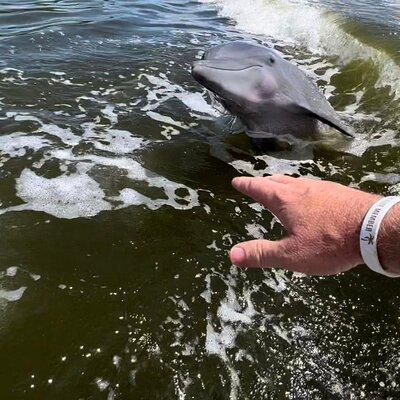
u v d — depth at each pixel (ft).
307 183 1.55
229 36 7.89
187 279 2.87
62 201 3.48
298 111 4.27
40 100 4.99
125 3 9.40
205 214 3.45
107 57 6.26
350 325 2.62
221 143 4.40
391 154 4.32
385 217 1.33
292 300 2.77
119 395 2.21
